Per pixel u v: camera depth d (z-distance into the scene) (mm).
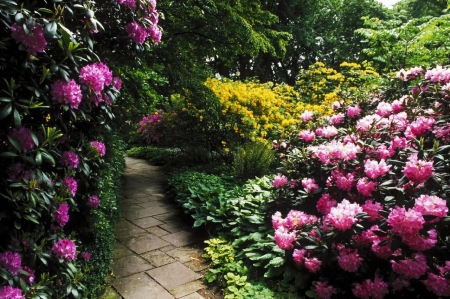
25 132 1241
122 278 2705
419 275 1780
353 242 2111
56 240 1583
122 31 1952
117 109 3951
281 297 2352
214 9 5035
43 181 1328
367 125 2576
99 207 2611
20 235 1341
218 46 5812
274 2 13430
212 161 6547
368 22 7098
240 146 5832
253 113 6027
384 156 2303
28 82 1265
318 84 7945
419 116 2441
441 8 12492
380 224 1870
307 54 16078
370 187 2150
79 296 1735
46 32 1190
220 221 3520
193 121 6375
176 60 5121
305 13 14344
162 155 8484
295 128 3656
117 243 3428
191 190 4387
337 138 2912
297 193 2936
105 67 1701
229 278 2602
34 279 1456
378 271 2094
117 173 4141
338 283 2293
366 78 7188
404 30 6332
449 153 2057
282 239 2344
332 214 2025
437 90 2553
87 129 1902
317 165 2744
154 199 5117
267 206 3031
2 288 1141
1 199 1233
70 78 1465
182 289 2568
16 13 1149
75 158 1615
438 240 1874
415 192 1942
